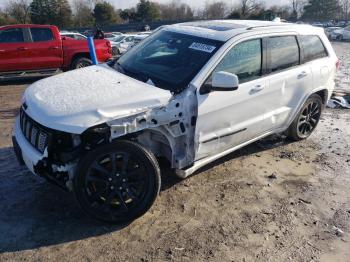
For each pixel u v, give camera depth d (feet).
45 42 35.14
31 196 13.84
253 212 13.56
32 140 12.01
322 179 16.20
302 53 17.92
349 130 22.11
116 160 11.91
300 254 11.62
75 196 11.69
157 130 12.45
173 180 15.31
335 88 33.37
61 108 11.53
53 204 13.42
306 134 20.15
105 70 14.89
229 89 13.01
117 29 143.95
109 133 11.45
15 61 34.22
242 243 11.96
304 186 15.55
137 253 11.31
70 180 11.75
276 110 16.98
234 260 11.23
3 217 12.64
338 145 19.85
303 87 18.02
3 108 25.46
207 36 14.76
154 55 15.17
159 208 13.51
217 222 12.91
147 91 12.50
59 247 11.43
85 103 11.64
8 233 11.90
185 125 13.00
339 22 196.13
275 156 18.20
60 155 11.37
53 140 11.22
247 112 15.28
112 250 11.40
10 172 15.48
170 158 13.35
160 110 12.26
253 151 18.61
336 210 13.98
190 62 13.89
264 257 11.42
